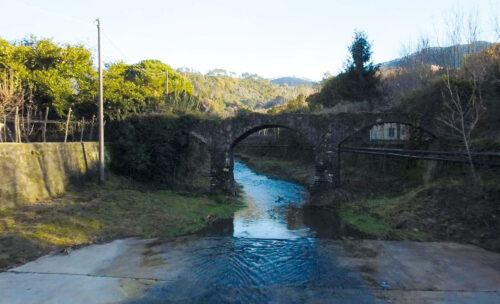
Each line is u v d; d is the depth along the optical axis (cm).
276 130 5372
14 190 1517
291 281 958
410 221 1557
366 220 1719
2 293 848
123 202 1772
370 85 3822
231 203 2198
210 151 2395
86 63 2522
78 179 2012
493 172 1602
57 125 2267
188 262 1100
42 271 991
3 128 1820
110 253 1166
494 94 1955
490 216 1355
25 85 2077
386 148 2753
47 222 1349
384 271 1025
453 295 858
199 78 15088
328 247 1286
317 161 2284
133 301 826
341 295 866
